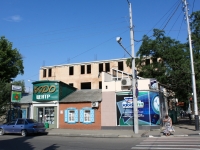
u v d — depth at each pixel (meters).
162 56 27.28
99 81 54.78
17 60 37.34
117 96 24.19
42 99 27.05
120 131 22.27
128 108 23.59
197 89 25.67
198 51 26.03
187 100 32.03
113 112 24.09
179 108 58.66
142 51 28.38
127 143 14.62
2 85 29.09
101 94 26.25
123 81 23.80
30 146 14.08
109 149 12.27
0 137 20.09
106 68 55.06
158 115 23.30
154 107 23.19
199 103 26.98
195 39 26.36
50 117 26.78
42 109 27.33
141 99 23.20
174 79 26.52
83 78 56.44
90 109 24.98
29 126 20.88
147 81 23.28
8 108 29.12
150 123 22.75
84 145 14.10
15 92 28.08
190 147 12.10
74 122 25.48
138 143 14.46
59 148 13.04
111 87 24.55
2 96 28.55
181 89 28.66
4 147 13.81
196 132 19.72
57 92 26.67
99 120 24.47
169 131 18.59
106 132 21.55
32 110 28.00
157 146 12.88
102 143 14.89
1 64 33.97
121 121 23.70
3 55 34.47
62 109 26.33
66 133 21.39
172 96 31.16
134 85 20.67
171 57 26.31
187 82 25.39
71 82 57.31
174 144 13.45
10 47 36.00
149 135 18.81
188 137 17.11
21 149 12.93
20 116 28.47
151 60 29.75
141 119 22.98
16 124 21.56
